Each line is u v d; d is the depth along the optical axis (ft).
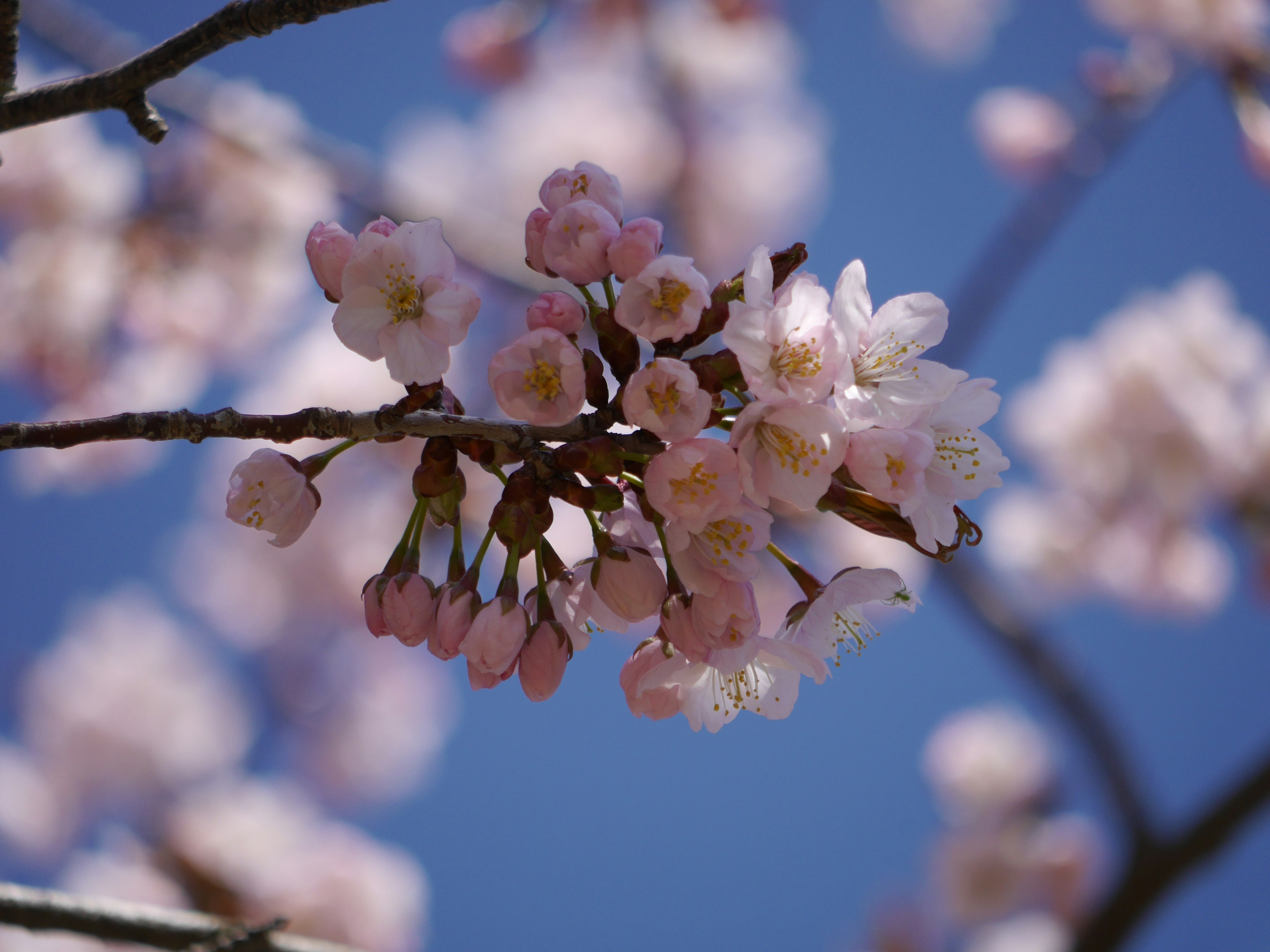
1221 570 25.57
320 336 24.06
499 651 5.83
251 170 22.03
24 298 21.61
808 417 5.44
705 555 5.70
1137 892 17.19
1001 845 25.00
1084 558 25.77
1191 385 24.43
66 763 24.86
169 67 6.49
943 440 6.34
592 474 5.94
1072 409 25.45
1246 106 19.34
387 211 19.58
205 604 27.17
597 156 28.45
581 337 17.10
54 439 5.57
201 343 22.77
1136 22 21.74
